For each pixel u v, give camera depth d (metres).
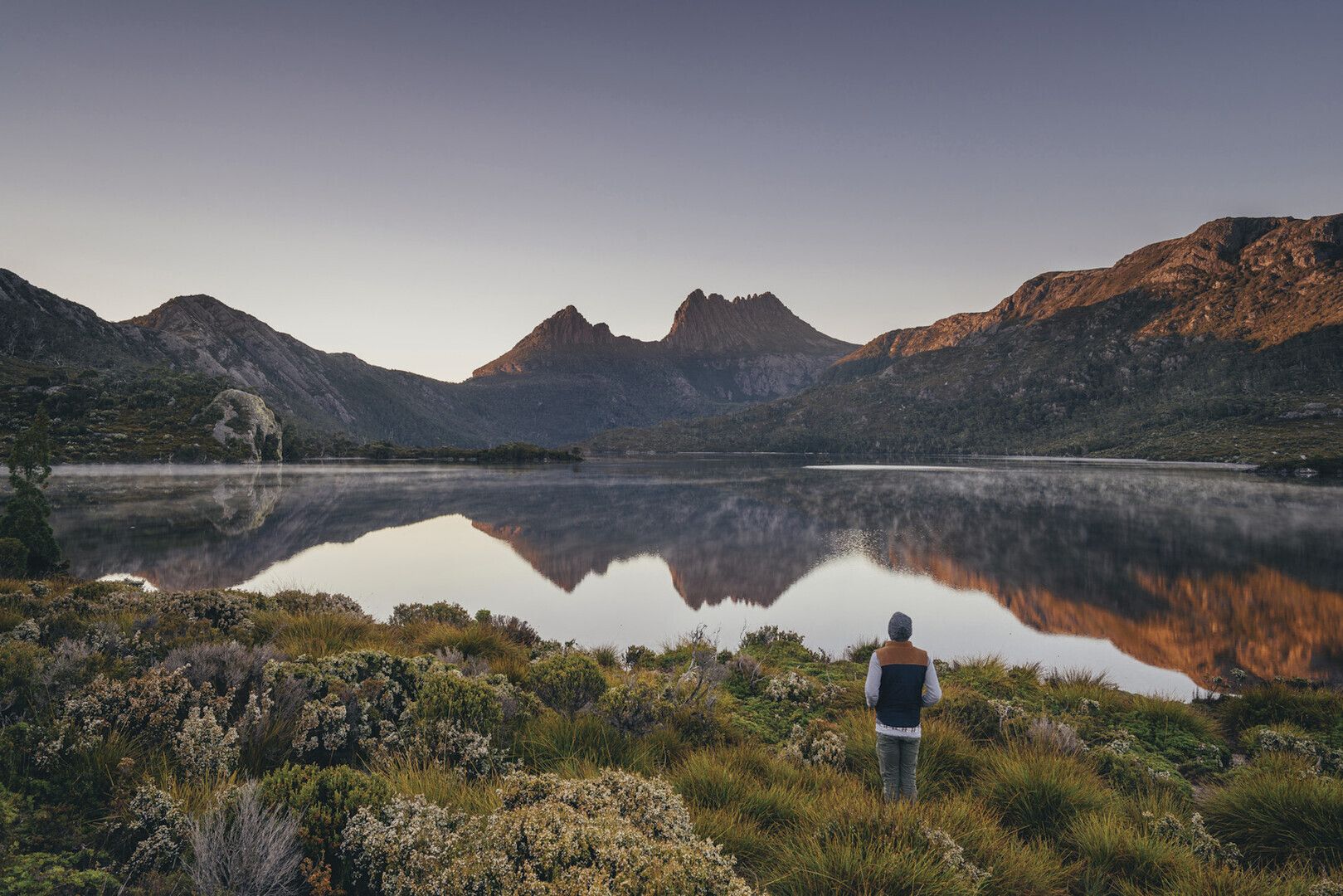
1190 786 7.29
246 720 5.20
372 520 49.69
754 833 4.67
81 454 124.00
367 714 5.90
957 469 161.38
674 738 6.84
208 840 3.35
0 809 3.70
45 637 7.48
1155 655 18.73
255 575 26.75
